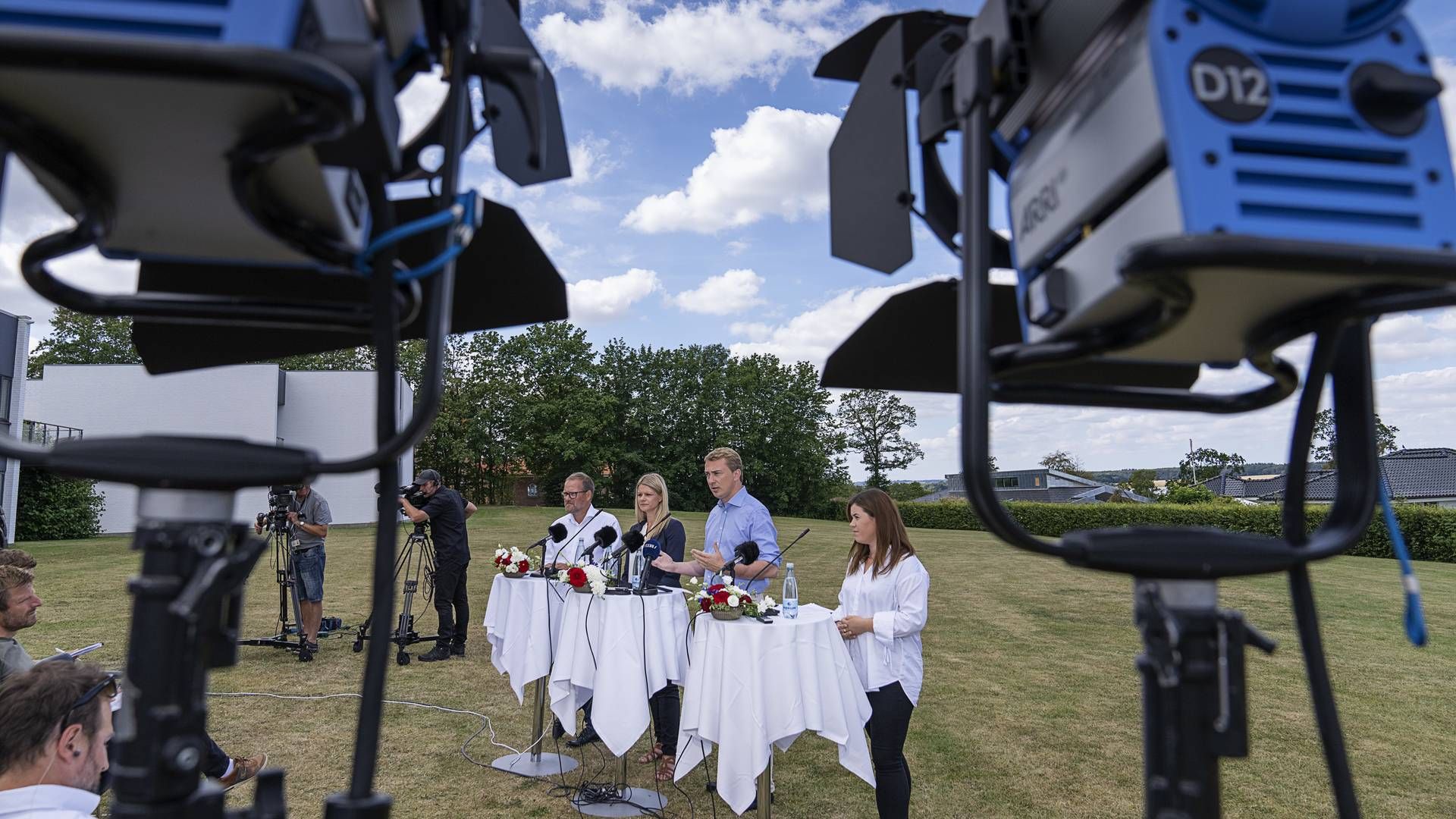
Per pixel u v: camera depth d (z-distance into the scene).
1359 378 0.92
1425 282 0.64
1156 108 0.67
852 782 4.47
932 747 5.03
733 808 3.47
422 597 10.55
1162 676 0.77
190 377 26.92
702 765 4.72
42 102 0.59
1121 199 0.75
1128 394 1.00
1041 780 4.49
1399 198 0.67
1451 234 0.67
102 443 0.72
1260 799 4.29
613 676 4.04
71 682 2.08
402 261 1.08
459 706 5.81
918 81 1.15
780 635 3.45
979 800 4.22
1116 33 0.73
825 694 3.47
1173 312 0.70
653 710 4.69
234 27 0.58
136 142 0.64
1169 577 0.79
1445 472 44.28
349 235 0.82
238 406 27.11
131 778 0.68
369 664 0.81
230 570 0.74
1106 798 4.25
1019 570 14.89
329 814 0.78
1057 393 0.98
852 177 1.27
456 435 50.97
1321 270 0.62
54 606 9.52
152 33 0.58
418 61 0.93
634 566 4.99
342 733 5.13
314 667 6.79
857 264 1.26
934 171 1.16
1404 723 5.64
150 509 0.73
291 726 5.25
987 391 0.78
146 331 1.18
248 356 1.23
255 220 0.72
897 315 1.23
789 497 56.78
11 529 20.17
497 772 4.57
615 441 55.34
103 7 0.58
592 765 4.73
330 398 29.58
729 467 4.71
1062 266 0.84
